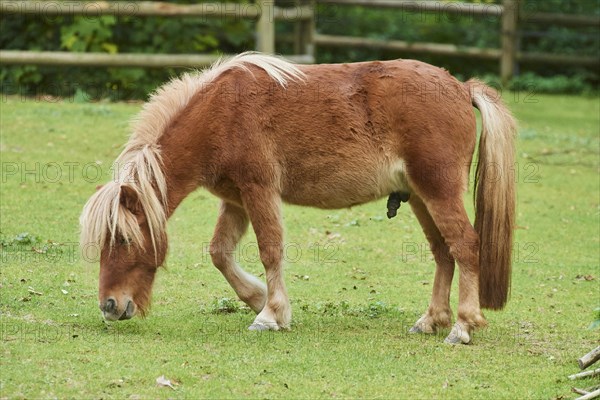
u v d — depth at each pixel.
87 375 8.07
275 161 9.72
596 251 13.98
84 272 11.60
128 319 9.68
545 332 10.27
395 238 14.34
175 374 8.19
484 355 9.24
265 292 10.31
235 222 10.23
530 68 29.62
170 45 23.14
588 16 28.91
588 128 23.03
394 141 9.61
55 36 22.77
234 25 24.11
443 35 29.14
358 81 9.79
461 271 9.57
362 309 10.82
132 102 22.11
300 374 8.41
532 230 14.99
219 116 9.66
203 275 12.02
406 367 8.76
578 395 8.20
